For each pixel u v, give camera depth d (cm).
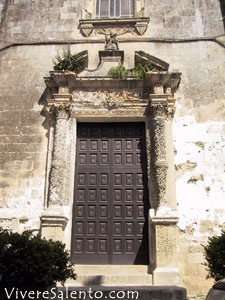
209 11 1189
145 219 936
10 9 1238
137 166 992
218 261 677
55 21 1202
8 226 916
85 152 1014
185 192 932
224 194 928
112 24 1178
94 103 1020
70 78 1005
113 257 905
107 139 1029
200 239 886
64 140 955
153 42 1138
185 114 1021
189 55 1110
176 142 986
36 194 949
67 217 884
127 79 1015
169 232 833
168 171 939
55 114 1002
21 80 1103
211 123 1007
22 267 616
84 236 927
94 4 1245
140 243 916
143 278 805
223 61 1095
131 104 1014
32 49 1154
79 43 1152
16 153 1001
